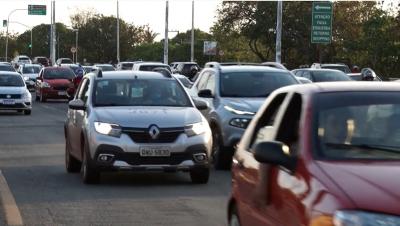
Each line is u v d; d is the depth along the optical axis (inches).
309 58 3570.4
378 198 268.2
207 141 717.9
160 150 692.7
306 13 3476.9
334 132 326.6
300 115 345.7
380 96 346.9
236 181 406.0
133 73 804.6
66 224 537.0
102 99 760.3
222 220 551.8
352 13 3545.8
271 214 337.4
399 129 330.0
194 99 908.6
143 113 712.4
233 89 902.4
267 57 3858.3
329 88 354.0
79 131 756.6
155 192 681.0
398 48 2571.4
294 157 324.5
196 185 724.0
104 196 657.0
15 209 593.0
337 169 296.7
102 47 7052.2
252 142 403.5
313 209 281.7
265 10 3494.1
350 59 3213.6
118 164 690.2
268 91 902.4
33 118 1699.1
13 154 988.6
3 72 1886.1
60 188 701.9
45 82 2461.9
